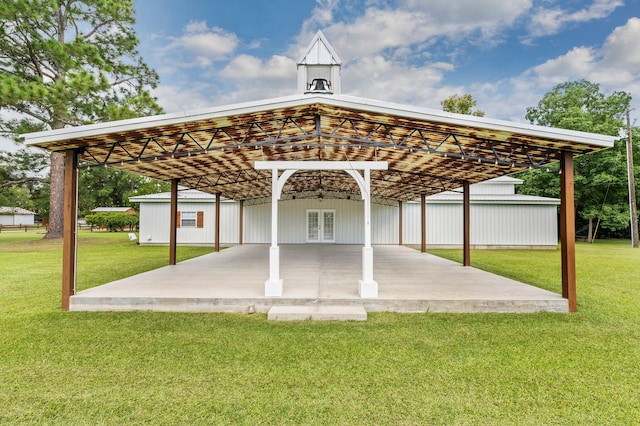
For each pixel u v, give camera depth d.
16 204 43.19
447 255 11.64
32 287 6.24
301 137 4.91
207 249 13.37
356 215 15.02
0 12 11.92
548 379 2.85
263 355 3.29
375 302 4.79
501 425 2.24
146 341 3.65
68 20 15.73
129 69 16.39
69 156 5.11
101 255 11.21
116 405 2.45
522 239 14.52
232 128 5.25
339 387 2.70
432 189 11.04
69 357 3.25
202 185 10.34
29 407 2.43
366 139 5.08
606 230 23.20
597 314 4.66
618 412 2.39
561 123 20.97
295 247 13.60
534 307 4.78
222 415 2.33
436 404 2.47
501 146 5.32
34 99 11.27
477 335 3.86
